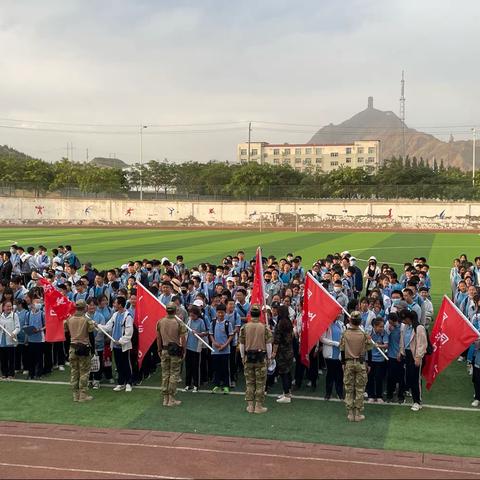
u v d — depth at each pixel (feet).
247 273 61.05
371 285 63.36
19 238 168.14
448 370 48.60
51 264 73.46
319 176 302.04
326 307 41.14
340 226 239.71
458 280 63.67
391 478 28.32
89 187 276.00
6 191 261.24
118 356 43.32
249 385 38.37
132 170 317.22
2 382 45.39
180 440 33.09
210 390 43.62
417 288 51.88
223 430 34.81
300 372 44.01
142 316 43.68
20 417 37.17
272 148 564.71
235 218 248.93
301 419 36.88
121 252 130.93
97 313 45.39
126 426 35.47
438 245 151.94
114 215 252.62
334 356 40.78
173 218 250.57
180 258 67.46
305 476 28.43
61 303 45.32
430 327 60.85
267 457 30.73
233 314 43.45
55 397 41.52
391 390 40.60
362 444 32.71
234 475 28.45
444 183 291.38
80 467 29.37
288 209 245.86
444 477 28.50
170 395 39.47
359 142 542.98
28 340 45.96
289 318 41.60
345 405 38.75
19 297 49.90
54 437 33.58
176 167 326.24
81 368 40.57
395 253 132.67
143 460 30.25
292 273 63.52
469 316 48.21
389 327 40.24
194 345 43.09
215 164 330.75
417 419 36.96
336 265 61.77
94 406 39.45
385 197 254.06
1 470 28.99
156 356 49.29
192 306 43.83
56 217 252.21
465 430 34.99
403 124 626.23
